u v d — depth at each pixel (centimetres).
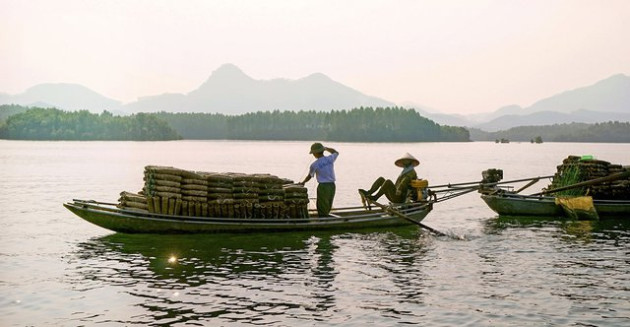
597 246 1628
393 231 1880
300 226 1802
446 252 1535
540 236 1808
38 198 2912
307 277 1248
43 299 1068
